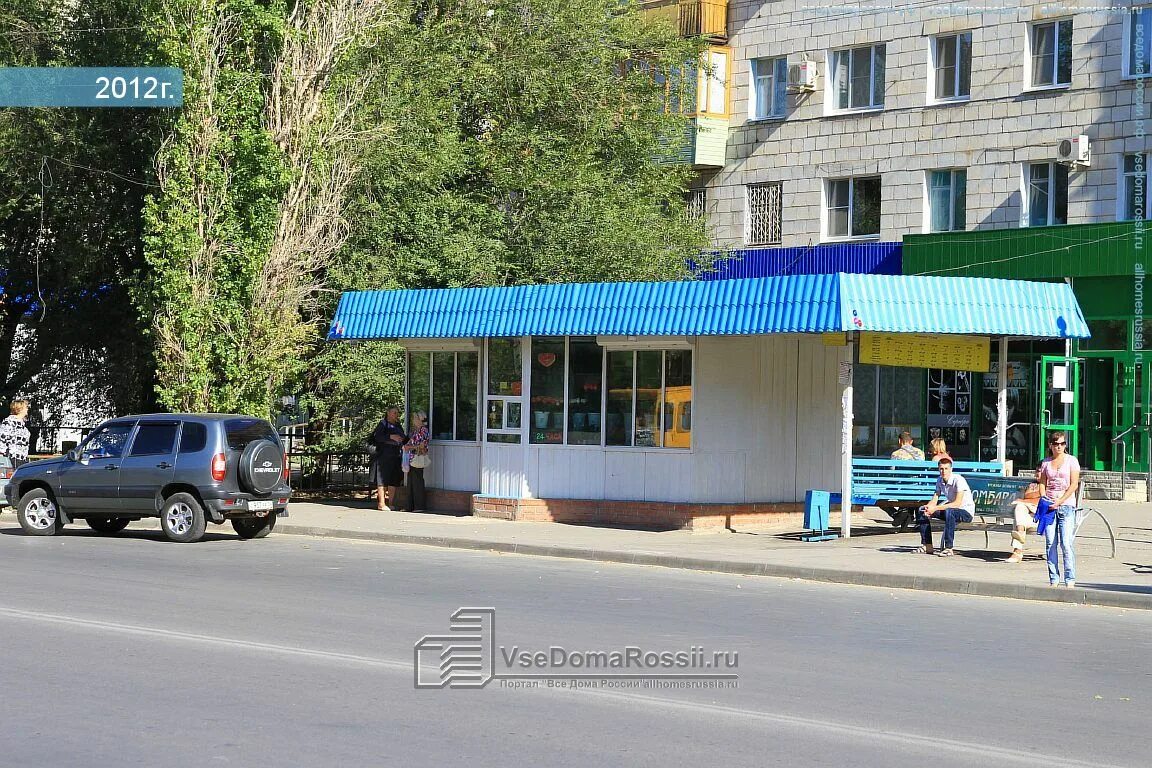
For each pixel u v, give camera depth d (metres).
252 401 26.88
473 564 17.47
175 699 8.71
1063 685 9.80
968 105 33.56
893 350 20.80
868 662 10.56
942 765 7.34
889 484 20.44
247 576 15.56
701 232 35.47
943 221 34.25
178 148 26.33
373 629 11.65
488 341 24.09
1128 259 29.22
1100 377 30.36
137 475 20.17
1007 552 18.52
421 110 29.78
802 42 36.59
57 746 7.49
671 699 8.96
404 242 29.89
